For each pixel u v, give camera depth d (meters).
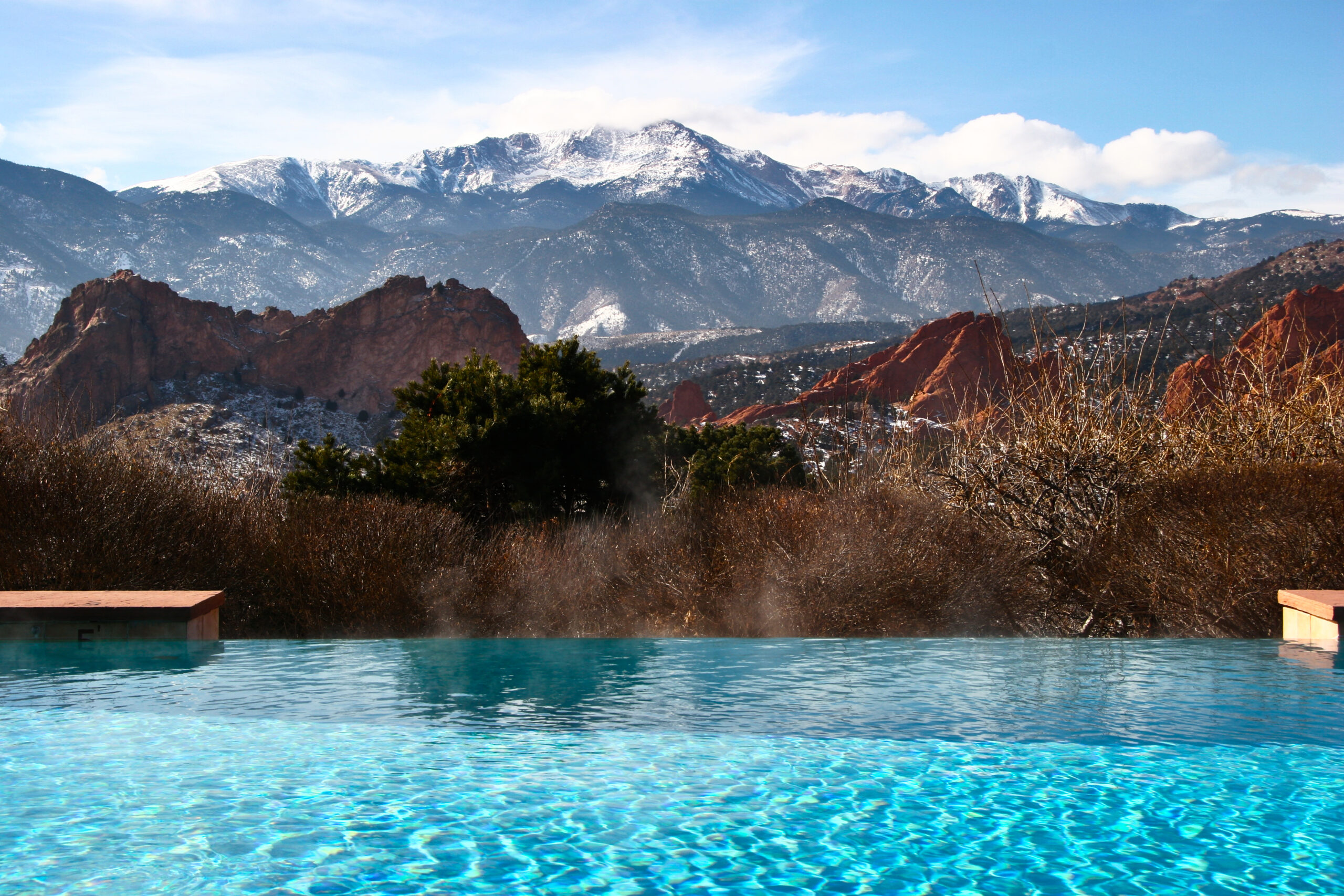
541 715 3.71
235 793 2.78
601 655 5.11
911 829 2.51
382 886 2.15
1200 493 6.31
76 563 6.51
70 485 7.01
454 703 3.93
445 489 10.41
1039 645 5.46
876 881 2.20
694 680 4.43
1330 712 3.70
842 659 5.02
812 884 2.17
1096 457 6.79
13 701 3.93
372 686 4.27
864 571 6.49
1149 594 6.13
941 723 3.56
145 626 5.04
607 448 11.84
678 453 14.48
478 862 2.29
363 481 10.53
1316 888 2.13
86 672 4.50
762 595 6.76
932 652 5.21
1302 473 6.10
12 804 2.68
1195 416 7.12
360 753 3.16
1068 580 6.60
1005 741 3.30
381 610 7.01
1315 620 5.16
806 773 2.96
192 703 3.89
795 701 3.97
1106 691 4.12
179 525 7.21
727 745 3.26
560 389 11.69
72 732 3.41
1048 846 2.38
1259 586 5.84
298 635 7.10
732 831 2.49
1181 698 3.94
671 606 7.22
